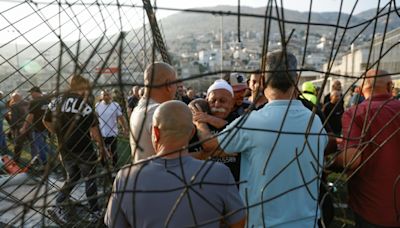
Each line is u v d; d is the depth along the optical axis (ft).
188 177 4.54
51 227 7.21
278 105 5.25
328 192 4.63
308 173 5.23
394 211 6.78
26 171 9.65
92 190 8.50
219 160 7.18
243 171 5.61
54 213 6.93
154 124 4.74
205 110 7.62
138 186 4.53
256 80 6.64
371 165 6.80
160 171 4.57
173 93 7.37
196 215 4.52
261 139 5.17
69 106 7.84
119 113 16.25
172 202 4.50
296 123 5.17
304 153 5.16
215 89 7.84
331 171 6.99
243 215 4.97
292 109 5.24
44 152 12.00
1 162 11.27
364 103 6.86
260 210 5.31
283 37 3.32
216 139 5.64
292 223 5.20
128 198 4.60
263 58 3.59
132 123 6.82
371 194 6.92
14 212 8.91
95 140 9.46
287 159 5.13
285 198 5.21
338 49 3.54
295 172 5.17
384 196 6.77
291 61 4.94
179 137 4.59
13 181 10.46
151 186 4.50
